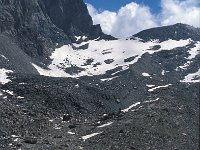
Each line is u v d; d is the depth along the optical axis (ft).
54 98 580.71
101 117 551.18
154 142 424.87
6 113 492.95
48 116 531.09
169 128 463.83
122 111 547.49
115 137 435.12
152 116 490.90
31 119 500.33
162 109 519.60
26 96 579.48
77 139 444.55
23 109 527.40
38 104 562.25
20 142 420.36
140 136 434.71
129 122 474.90
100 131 463.01
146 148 411.34
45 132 467.52
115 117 516.32
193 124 491.31
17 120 483.92
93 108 588.09
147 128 454.40
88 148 412.77
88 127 491.31
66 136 455.22
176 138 440.86
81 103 587.68
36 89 597.11
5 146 405.59
